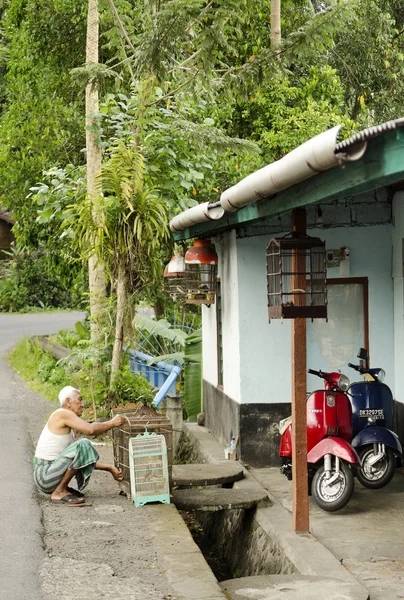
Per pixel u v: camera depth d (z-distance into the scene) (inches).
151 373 510.9
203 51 474.9
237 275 355.3
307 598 204.8
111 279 435.8
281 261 254.4
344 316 358.3
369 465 300.5
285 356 356.5
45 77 714.2
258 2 530.9
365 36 819.4
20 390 575.5
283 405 356.5
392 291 357.7
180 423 455.2
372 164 178.2
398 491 311.1
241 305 355.3
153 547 242.5
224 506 290.7
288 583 217.3
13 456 360.5
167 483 292.0
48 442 297.3
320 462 289.1
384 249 358.0
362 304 359.3
